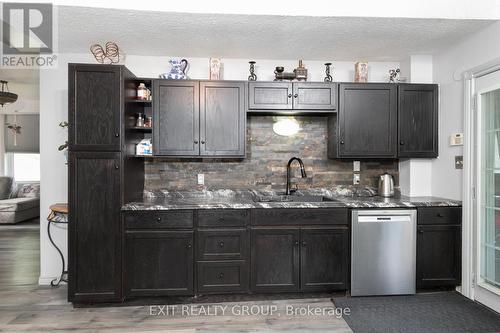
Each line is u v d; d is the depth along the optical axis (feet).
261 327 7.36
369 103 9.83
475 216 8.73
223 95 9.43
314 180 10.85
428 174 10.58
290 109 9.61
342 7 7.66
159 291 8.38
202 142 9.37
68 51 9.86
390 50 9.97
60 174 9.98
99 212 8.20
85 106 8.17
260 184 10.68
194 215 8.49
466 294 8.93
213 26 8.21
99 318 7.79
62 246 10.00
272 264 8.65
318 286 8.74
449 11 7.81
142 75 10.32
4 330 7.20
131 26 8.21
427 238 9.02
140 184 9.95
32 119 24.20
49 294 9.21
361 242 8.75
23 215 20.77
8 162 23.95
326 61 10.86
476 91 8.74
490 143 8.46
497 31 8.03
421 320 7.60
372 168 11.05
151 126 9.33
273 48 9.71
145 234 8.34
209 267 8.50
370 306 8.34
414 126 9.97
